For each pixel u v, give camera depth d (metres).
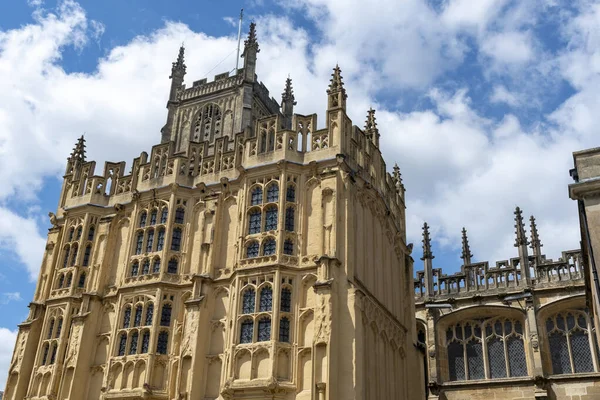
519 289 51.84
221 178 37.94
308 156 35.97
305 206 34.72
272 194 35.31
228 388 30.16
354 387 28.95
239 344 31.44
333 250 32.41
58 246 42.16
